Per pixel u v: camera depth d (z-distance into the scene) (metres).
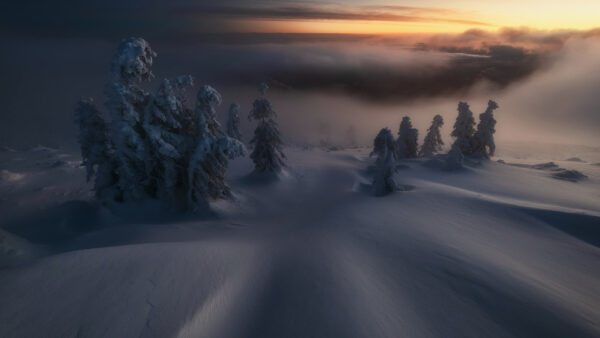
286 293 6.68
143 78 16.36
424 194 16.28
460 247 9.09
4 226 15.66
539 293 6.64
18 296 5.46
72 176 27.98
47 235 14.77
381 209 14.08
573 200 22.03
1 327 4.78
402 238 9.95
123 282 6.25
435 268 7.75
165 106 15.98
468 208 13.45
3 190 22.83
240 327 5.59
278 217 18.72
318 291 6.66
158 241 12.32
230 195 20.12
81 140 18.09
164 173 17.47
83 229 15.96
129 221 16.75
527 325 5.60
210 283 6.72
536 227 11.05
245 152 17.61
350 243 9.78
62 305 5.39
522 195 23.70
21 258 9.18
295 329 5.48
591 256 8.82
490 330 5.48
